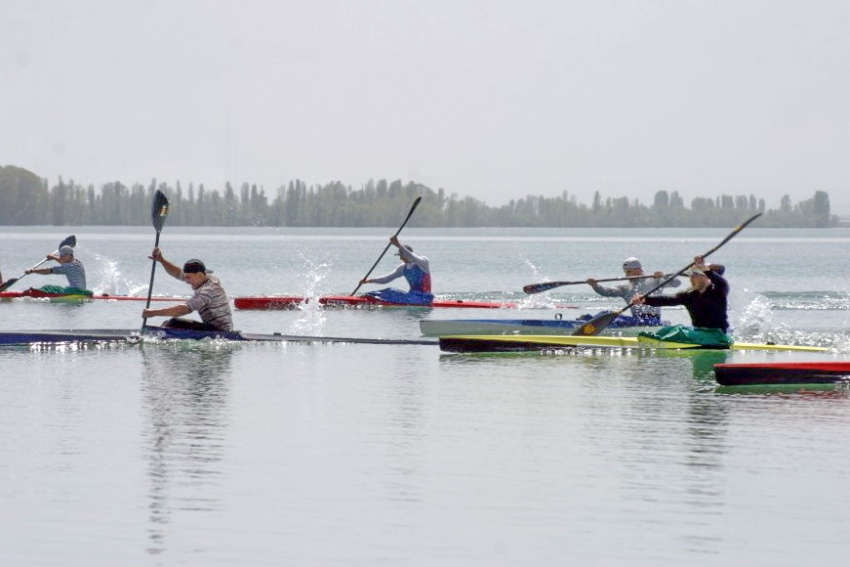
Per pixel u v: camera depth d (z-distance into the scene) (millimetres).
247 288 85875
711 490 20641
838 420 27234
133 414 27500
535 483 21109
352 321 54125
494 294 75438
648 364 37250
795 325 53438
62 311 58031
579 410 28484
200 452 23438
